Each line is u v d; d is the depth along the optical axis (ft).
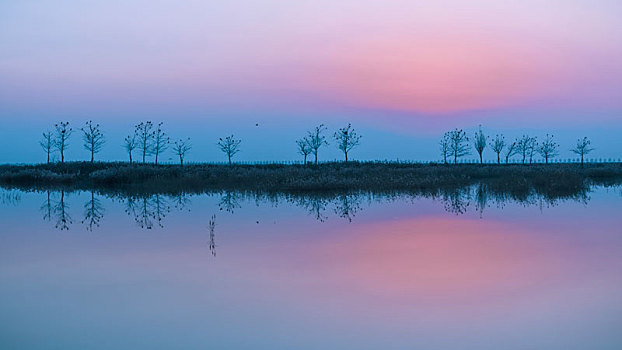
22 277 34.76
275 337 23.99
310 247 43.83
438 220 58.90
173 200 87.76
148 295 30.50
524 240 45.88
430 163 227.61
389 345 22.90
